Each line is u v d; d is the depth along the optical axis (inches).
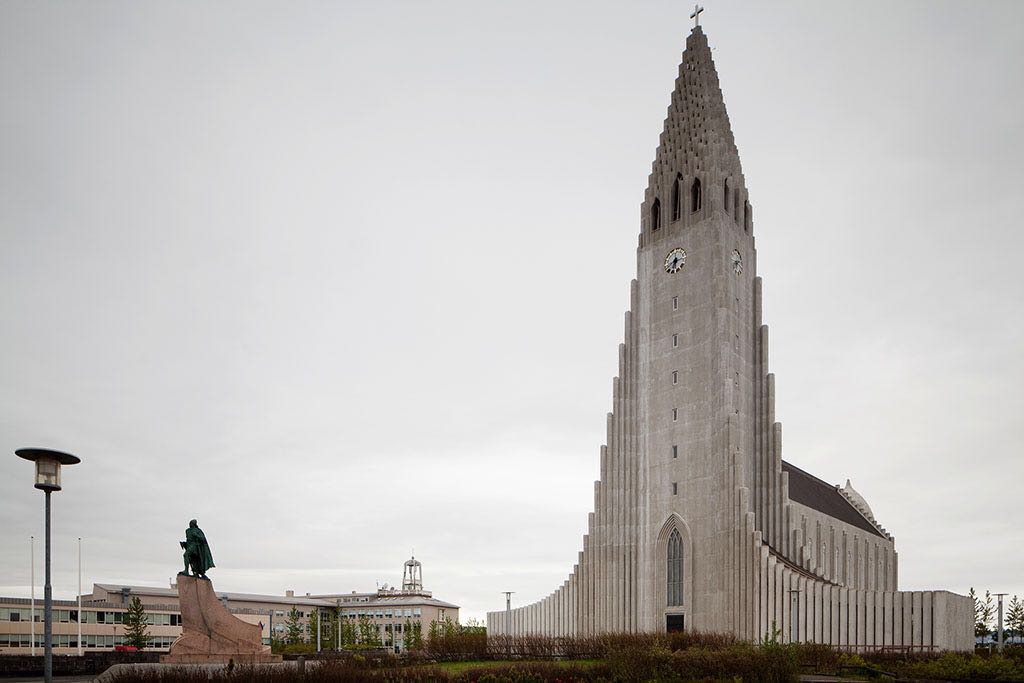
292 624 6540.4
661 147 3954.2
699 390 3484.3
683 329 3617.1
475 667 2053.4
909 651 2549.2
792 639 2878.9
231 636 2207.2
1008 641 3678.6
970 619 3002.0
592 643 2598.4
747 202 3865.7
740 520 3159.5
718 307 3484.3
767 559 3051.2
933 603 2701.8
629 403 3727.9
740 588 3107.8
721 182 3693.4
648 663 1712.6
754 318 3690.9
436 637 3115.2
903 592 2765.7
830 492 4805.6
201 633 2158.0
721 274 3523.6
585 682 1732.3
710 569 3262.8
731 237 3666.3
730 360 3457.2
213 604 2197.3
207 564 2220.7
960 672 1780.3
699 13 4089.6
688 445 3467.0
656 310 3750.0
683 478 3457.2
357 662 2266.2
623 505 3619.6
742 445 3398.1
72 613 4918.8
